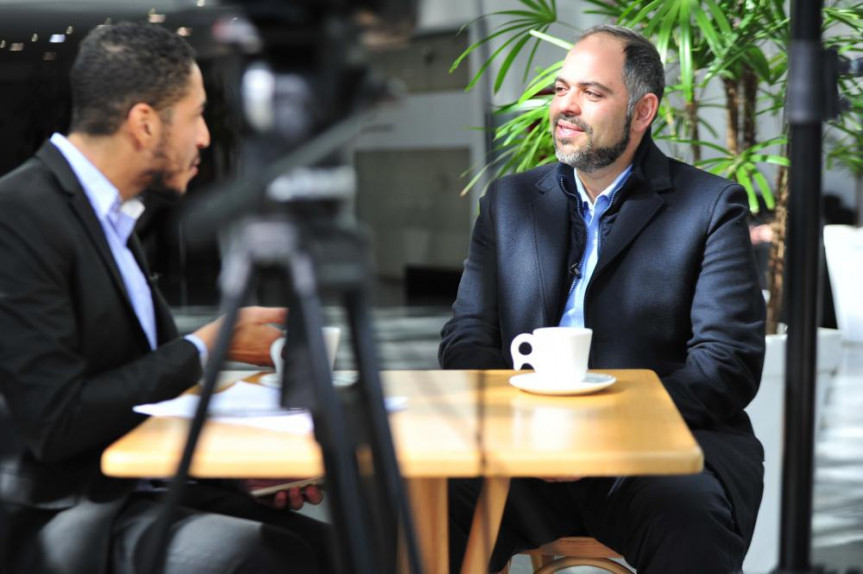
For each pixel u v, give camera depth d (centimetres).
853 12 482
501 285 392
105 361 295
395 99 142
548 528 342
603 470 228
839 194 1117
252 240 138
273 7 137
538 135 486
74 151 300
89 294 290
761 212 638
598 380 302
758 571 479
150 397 282
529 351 380
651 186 378
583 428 250
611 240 374
